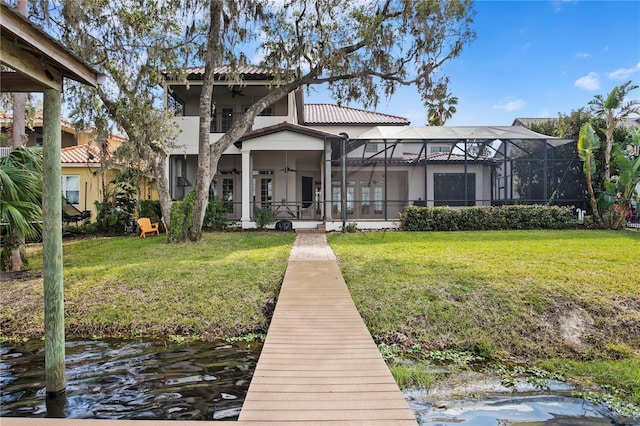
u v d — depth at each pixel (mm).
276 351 4762
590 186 16516
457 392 4598
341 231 16297
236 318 6832
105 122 13242
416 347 5859
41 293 7656
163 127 13445
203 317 6840
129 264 9539
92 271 8789
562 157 18344
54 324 4457
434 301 6969
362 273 8570
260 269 8984
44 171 4387
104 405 4254
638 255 9641
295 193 20844
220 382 4816
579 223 16578
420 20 12133
